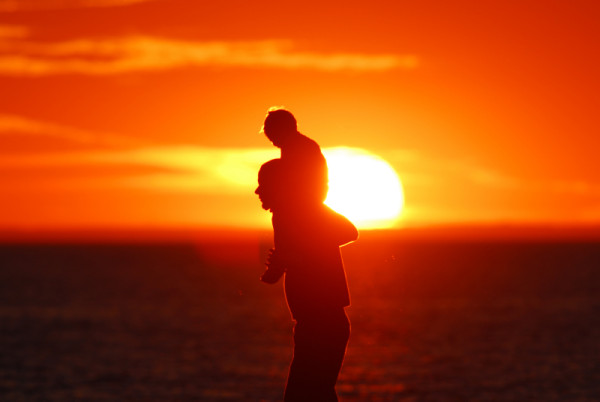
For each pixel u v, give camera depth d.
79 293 193.00
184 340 103.44
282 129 16.50
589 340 98.19
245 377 73.38
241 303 165.25
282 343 99.94
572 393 62.50
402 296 169.25
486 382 68.25
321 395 16.47
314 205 16.39
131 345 98.31
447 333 108.31
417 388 65.69
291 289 16.50
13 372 76.75
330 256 16.44
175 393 65.44
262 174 16.50
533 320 124.38
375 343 98.00
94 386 69.06
